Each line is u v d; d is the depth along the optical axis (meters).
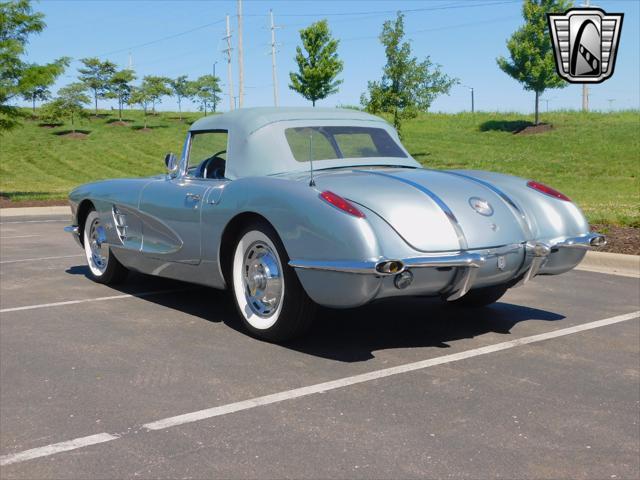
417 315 5.56
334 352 4.51
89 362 4.31
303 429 3.25
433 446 3.06
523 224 4.57
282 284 4.48
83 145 46.84
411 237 4.07
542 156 33.94
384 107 32.62
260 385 3.87
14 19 21.19
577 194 22.08
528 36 38.50
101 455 2.98
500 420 3.37
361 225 3.97
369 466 2.86
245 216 4.70
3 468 2.86
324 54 43.06
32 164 39.19
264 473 2.80
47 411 3.49
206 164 5.40
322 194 4.18
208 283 5.22
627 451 3.03
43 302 6.09
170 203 5.42
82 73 63.53
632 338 4.93
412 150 38.19
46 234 12.09
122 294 6.41
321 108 5.47
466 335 4.96
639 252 8.39
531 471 2.82
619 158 32.00
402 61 32.19
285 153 4.93
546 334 5.01
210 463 2.89
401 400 3.64
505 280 4.57
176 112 74.75
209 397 3.68
